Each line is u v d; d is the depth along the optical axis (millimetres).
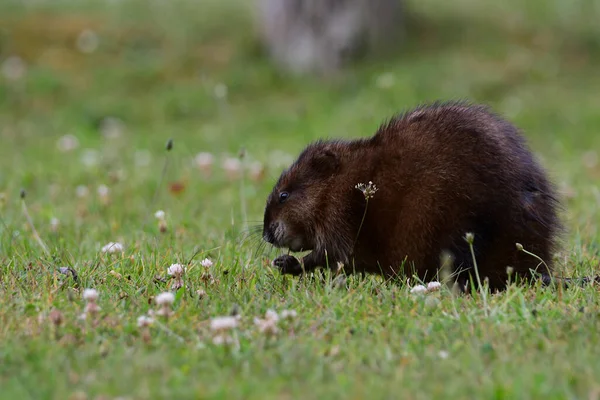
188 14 33750
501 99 28250
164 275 10250
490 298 9289
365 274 10891
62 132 26359
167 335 8086
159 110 28297
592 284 9867
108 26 32781
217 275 10336
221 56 31203
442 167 10055
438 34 31781
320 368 7094
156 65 30703
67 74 30203
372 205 10453
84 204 16375
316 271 11016
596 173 20625
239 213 15914
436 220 9992
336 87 29047
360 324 8398
